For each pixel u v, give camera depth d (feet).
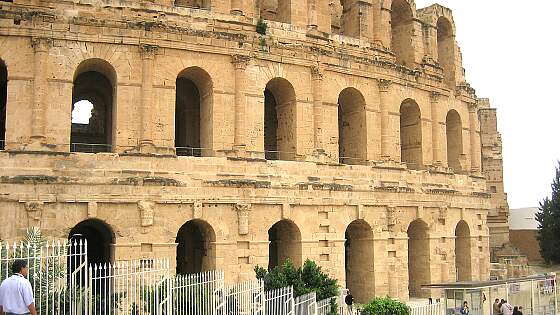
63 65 138.92
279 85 169.17
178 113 180.75
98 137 185.57
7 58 135.74
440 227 194.70
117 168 138.92
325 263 162.71
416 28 201.77
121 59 143.95
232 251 148.05
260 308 112.57
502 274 236.22
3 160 131.34
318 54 169.07
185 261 167.84
